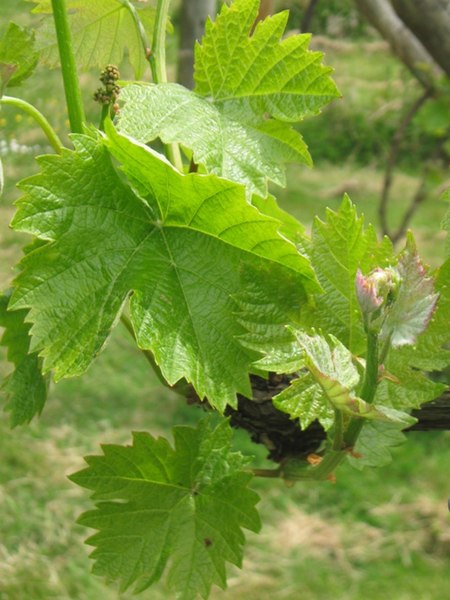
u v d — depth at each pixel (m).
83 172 0.48
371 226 0.50
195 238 0.49
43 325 0.47
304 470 0.55
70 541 2.10
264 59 0.53
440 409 0.53
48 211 0.47
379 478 2.42
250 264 0.49
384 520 2.27
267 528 2.24
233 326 0.49
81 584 1.97
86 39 0.66
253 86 0.54
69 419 2.52
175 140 0.51
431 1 0.99
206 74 0.54
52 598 1.93
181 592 0.54
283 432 0.56
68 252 0.48
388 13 1.55
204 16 1.05
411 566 2.12
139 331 0.48
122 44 0.66
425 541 2.20
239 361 0.49
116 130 0.46
